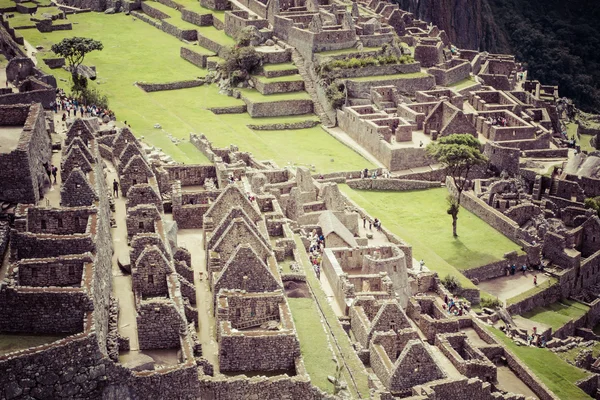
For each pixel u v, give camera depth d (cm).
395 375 14438
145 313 11494
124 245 13825
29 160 12838
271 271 14125
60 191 13200
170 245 14312
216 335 12862
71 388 10225
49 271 11294
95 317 10688
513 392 16700
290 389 11788
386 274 17638
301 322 14450
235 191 16050
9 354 9950
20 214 12312
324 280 17925
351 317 16062
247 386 11606
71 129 15788
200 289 14125
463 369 16125
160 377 10700
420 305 18338
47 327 10688
